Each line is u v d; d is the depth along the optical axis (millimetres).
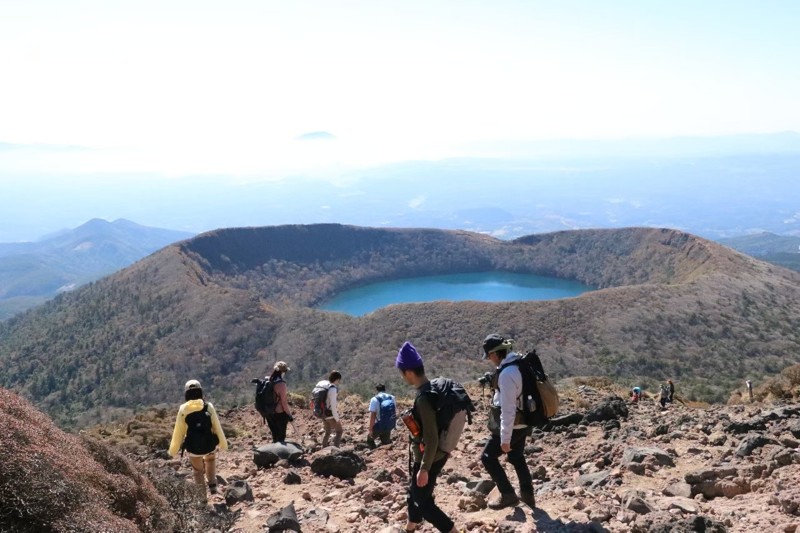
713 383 80812
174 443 8039
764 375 115812
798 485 5969
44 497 4582
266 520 7117
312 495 8445
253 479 9641
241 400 78250
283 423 11656
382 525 6754
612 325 140500
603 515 5895
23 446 4965
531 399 5898
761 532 5020
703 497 6523
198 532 6441
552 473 9164
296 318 152500
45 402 129125
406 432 13656
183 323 155625
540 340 136625
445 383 5277
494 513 6410
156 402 126438
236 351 143875
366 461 10953
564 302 150875
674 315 146500
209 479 8445
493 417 6270
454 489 7973
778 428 8930
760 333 141000
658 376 119438
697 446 9188
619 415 13359
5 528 4297
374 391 58625
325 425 12469
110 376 136500
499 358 6086
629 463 8078
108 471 6254
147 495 6250
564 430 12602
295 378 129750
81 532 4559
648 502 6207
